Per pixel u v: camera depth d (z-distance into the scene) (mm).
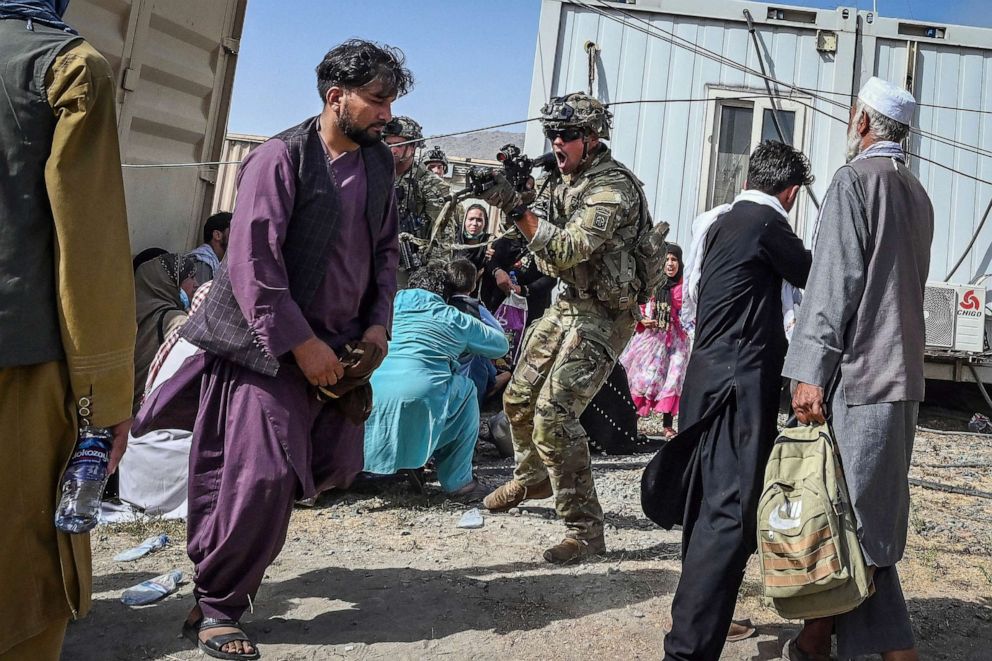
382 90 2553
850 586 2334
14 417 1714
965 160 8672
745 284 2730
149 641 2660
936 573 3590
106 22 4523
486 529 4023
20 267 1685
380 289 2854
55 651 1880
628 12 8734
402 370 4332
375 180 2736
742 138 8750
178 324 4215
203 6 5277
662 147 8719
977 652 2832
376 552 3613
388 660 2617
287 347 2477
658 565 3568
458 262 4785
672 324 6664
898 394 2381
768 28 8742
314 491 2746
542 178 3775
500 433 5648
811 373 2412
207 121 5551
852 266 2402
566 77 8711
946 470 6000
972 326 8141
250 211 2482
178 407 2764
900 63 8711
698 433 2719
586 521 3611
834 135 8719
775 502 2441
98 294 1746
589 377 3523
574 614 3027
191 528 2627
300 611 2941
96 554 3461
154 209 5191
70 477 1739
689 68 8719
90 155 1726
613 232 3361
